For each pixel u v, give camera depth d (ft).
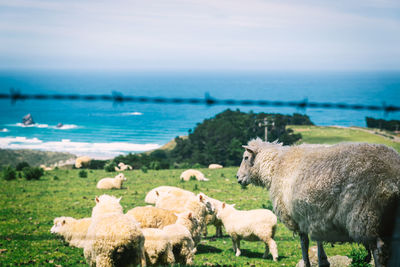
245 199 86.99
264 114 246.06
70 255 40.93
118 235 24.95
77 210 78.28
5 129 473.67
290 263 35.88
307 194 21.40
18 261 38.06
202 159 234.58
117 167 165.78
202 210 39.93
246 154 29.73
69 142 379.14
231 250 43.42
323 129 195.52
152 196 81.30
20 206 83.35
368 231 18.61
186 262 30.76
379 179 18.58
